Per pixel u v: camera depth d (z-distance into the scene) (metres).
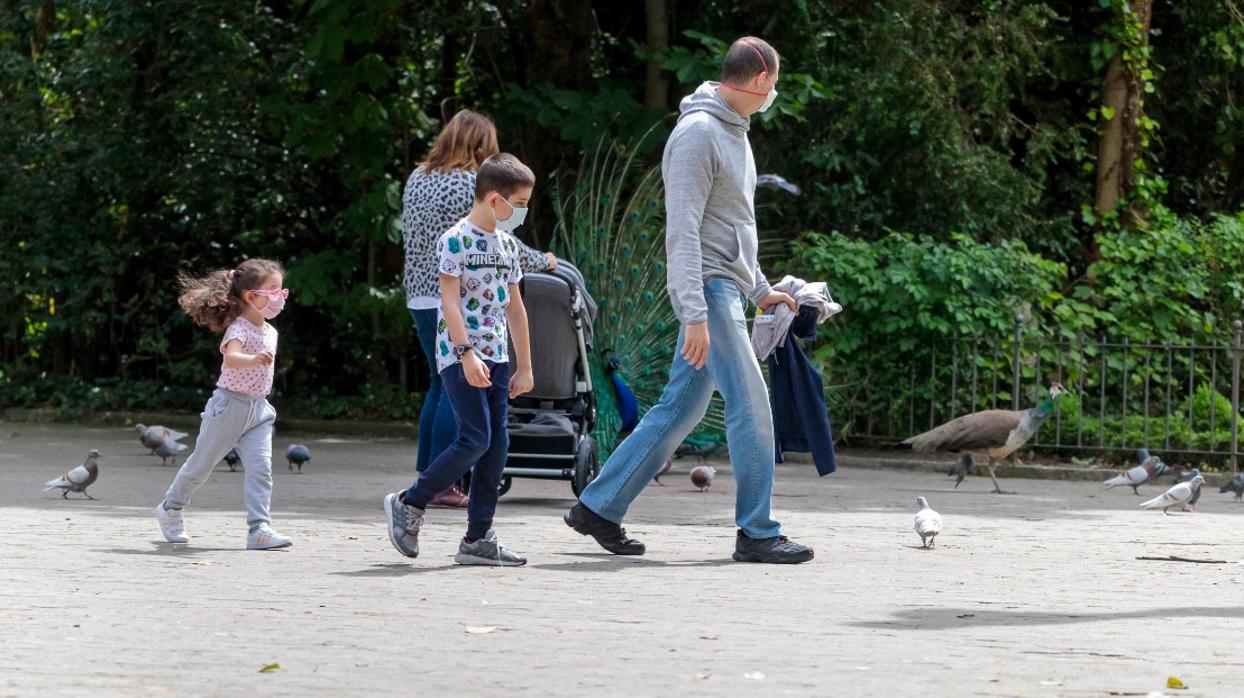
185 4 72.44
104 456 54.91
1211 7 78.44
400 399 73.06
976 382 61.38
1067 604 22.98
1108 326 66.44
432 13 69.31
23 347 81.06
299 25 71.44
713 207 27.53
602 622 20.39
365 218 65.06
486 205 25.77
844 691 15.84
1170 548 32.12
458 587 23.59
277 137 71.12
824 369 61.59
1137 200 73.94
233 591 22.86
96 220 78.88
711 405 49.94
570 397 40.12
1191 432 59.28
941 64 68.56
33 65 77.94
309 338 75.50
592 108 65.94
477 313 25.73
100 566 25.50
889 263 63.09
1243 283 68.62
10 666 16.84
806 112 68.75
